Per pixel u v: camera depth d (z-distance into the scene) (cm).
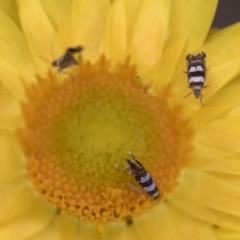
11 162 9
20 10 9
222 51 9
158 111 9
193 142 9
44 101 9
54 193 8
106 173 8
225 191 9
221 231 9
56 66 8
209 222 8
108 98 9
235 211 8
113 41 9
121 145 8
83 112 9
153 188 8
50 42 9
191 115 9
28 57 9
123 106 9
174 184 8
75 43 9
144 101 9
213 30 10
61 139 8
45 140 9
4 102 9
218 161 9
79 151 8
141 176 8
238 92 9
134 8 9
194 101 9
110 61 9
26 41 9
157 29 9
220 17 11
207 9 9
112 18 9
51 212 9
